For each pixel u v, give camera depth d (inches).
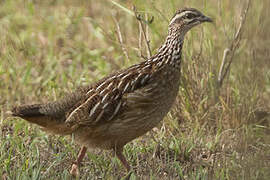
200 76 792.3
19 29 1083.9
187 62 781.3
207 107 783.1
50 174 622.5
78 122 617.9
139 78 618.5
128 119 618.5
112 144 634.2
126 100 613.6
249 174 626.5
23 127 735.1
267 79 848.9
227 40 834.2
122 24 999.0
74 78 892.6
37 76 917.2
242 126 764.0
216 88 791.1
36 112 610.5
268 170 628.7
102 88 621.0
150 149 708.7
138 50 791.1
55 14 1144.8
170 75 634.8
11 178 608.1
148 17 814.5
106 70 922.7
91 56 991.0
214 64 805.2
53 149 692.7
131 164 674.2
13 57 906.7
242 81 820.0
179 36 643.5
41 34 1074.7
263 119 755.4
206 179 625.0
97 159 661.3
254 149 711.1
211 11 1041.5
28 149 689.0
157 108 628.7
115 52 987.3
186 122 777.6
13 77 882.8
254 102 780.0
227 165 658.2
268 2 827.4
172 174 650.8
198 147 720.3
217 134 730.2
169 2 845.2
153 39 845.8
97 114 613.0
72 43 1042.7
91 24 1085.8
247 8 807.7
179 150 701.3
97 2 1190.9
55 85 834.2
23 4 1175.6
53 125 625.9
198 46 924.6
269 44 828.0
